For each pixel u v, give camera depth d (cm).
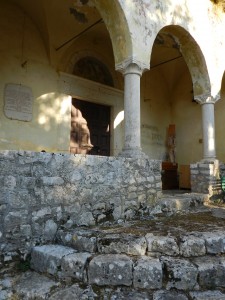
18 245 332
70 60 810
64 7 686
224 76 953
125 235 342
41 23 723
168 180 1019
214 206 629
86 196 409
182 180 1031
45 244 351
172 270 284
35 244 345
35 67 729
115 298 263
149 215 507
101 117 904
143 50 560
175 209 555
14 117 677
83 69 849
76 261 293
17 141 678
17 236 332
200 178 733
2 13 682
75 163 399
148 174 525
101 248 320
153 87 1091
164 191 907
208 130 770
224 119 967
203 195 670
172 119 1134
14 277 302
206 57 754
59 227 372
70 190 389
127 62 541
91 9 698
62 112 775
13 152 338
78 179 400
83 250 327
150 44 579
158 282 279
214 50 788
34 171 353
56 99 764
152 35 588
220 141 970
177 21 669
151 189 529
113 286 282
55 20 713
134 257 305
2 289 276
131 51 536
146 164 523
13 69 688
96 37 871
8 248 325
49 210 363
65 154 387
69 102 795
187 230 378
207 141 768
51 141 743
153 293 271
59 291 272
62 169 382
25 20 722
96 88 873
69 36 765
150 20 590
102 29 820
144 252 318
